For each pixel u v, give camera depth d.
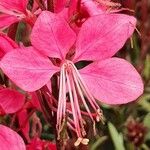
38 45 0.07
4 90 0.08
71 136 0.08
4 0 0.08
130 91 0.07
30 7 0.08
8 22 0.08
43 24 0.07
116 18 0.07
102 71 0.07
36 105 0.08
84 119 0.08
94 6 0.08
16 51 0.07
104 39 0.07
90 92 0.07
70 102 0.07
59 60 0.07
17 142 0.07
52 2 0.08
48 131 0.12
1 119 0.09
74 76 0.07
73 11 0.08
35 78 0.07
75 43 0.07
